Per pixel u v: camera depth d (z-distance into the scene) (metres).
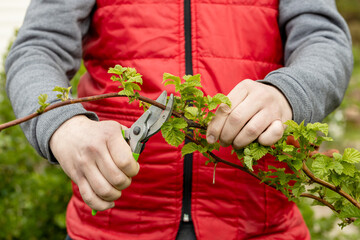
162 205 1.03
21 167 2.45
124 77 0.73
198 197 1.01
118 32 1.09
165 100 0.74
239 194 1.02
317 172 0.71
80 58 1.17
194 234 1.03
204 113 0.75
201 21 1.06
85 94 1.18
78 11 1.10
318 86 0.90
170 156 1.01
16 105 0.95
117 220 1.06
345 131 5.48
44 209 2.24
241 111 0.74
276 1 1.13
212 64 1.04
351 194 0.77
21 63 1.00
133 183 1.04
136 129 0.75
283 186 0.79
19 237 2.20
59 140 0.81
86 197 0.77
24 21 1.14
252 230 1.03
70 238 1.17
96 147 0.75
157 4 1.08
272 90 0.81
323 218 2.45
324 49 1.00
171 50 1.05
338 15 1.11
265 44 1.10
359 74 5.41
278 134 0.73
